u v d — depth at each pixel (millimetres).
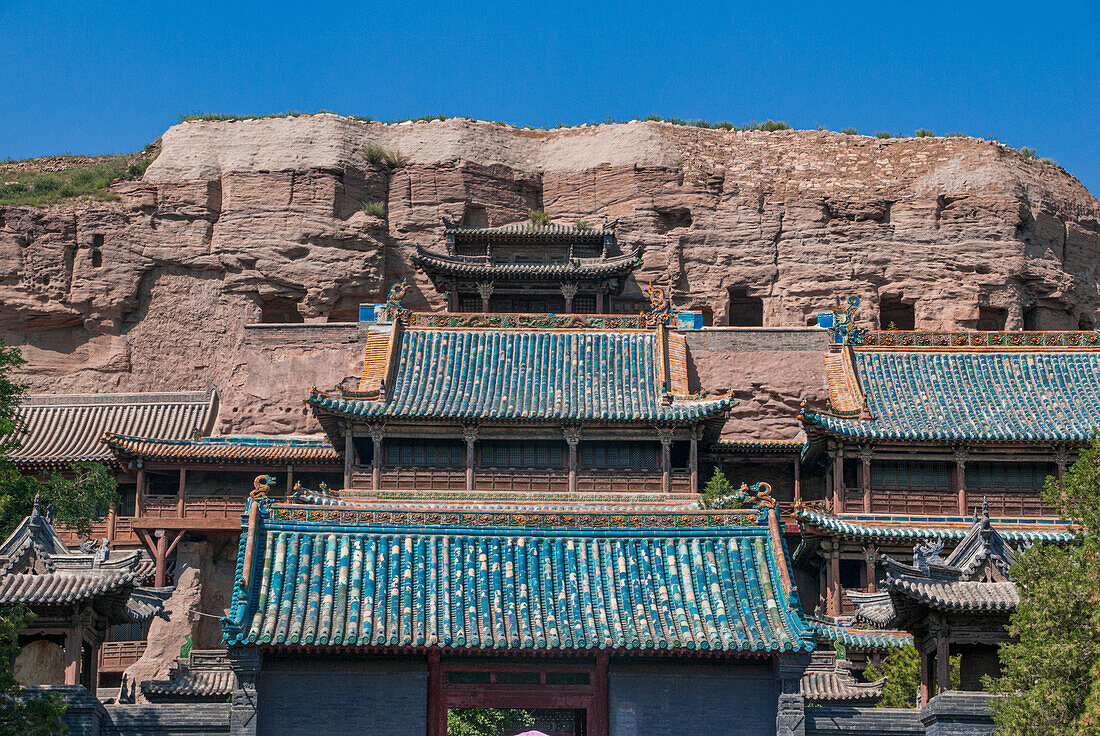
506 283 79062
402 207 92750
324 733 38969
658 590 40719
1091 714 32750
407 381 62844
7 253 85750
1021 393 62312
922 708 40469
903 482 60625
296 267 88625
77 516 55625
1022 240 90812
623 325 66938
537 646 38594
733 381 75000
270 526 41531
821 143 94812
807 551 60469
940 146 93812
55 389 85188
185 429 75438
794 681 39188
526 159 96625
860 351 64688
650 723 39594
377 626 38562
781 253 90500
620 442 61750
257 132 92375
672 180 92062
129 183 89938
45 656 42719
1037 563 36062
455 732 61375
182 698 50000
